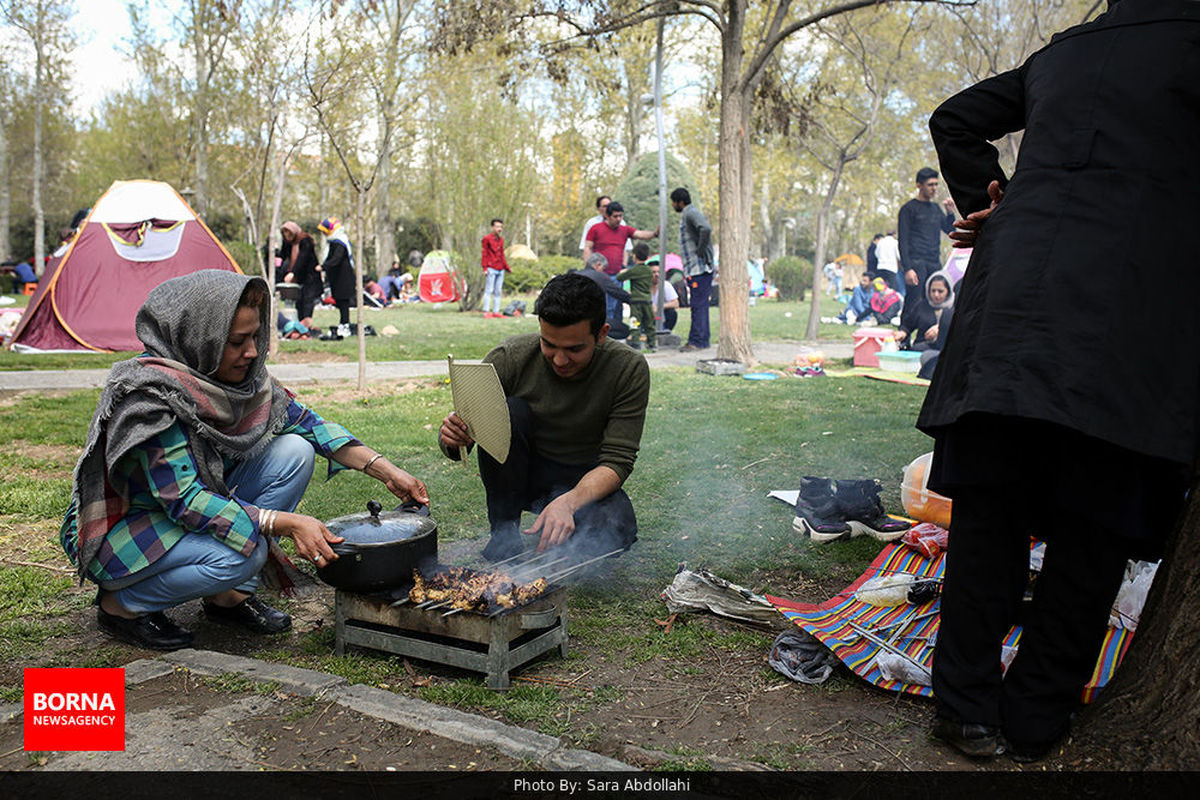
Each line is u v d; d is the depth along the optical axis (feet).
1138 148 6.69
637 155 95.45
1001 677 7.50
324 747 7.30
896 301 57.82
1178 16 6.90
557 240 144.05
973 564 7.41
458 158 66.95
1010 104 7.89
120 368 8.87
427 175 81.00
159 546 9.00
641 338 42.14
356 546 8.93
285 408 10.33
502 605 8.64
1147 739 7.04
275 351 35.60
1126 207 6.63
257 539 9.05
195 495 8.89
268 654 9.59
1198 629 6.93
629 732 7.84
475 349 38.93
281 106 33.68
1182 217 6.62
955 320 7.45
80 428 20.77
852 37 47.09
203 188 86.89
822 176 107.45
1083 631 7.16
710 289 39.88
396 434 20.48
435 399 25.67
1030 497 7.44
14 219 127.54
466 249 67.46
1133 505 6.86
